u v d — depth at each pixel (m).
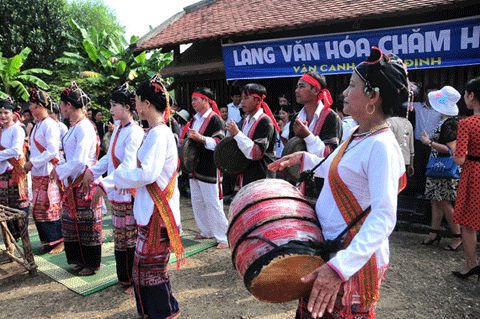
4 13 18.48
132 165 2.68
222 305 2.89
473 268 3.23
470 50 4.71
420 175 5.24
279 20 6.08
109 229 5.00
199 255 3.96
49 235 4.07
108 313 2.80
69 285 3.25
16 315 2.79
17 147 4.25
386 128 1.37
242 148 3.39
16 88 16.56
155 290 2.43
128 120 2.99
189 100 8.09
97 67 18.66
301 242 1.33
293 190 1.65
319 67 5.79
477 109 3.15
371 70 1.34
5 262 3.76
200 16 8.17
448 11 5.27
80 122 3.37
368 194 1.35
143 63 18.48
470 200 3.15
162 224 2.38
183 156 3.99
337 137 2.77
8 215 3.45
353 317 1.35
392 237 4.55
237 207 1.59
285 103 5.76
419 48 5.00
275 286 1.38
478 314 2.71
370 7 5.36
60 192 3.99
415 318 2.66
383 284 3.21
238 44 6.29
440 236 4.19
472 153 3.15
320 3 6.27
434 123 5.04
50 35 19.78
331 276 1.20
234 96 6.70
